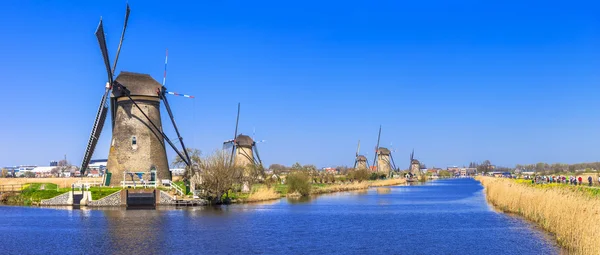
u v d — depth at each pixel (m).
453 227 43.78
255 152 112.06
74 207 57.84
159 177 66.31
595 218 29.58
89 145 63.97
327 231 41.62
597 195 43.34
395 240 37.38
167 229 41.59
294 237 38.56
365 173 144.00
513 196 54.88
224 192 63.62
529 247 33.75
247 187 78.62
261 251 33.25
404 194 93.44
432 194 93.50
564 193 43.84
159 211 54.03
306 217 50.94
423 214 54.56
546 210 40.97
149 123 66.31
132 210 55.09
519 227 42.62
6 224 43.91
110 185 64.94
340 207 62.75
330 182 122.62
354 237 38.72
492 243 35.53
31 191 65.19
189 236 38.47
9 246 34.25
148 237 37.81
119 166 65.06
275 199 75.06
